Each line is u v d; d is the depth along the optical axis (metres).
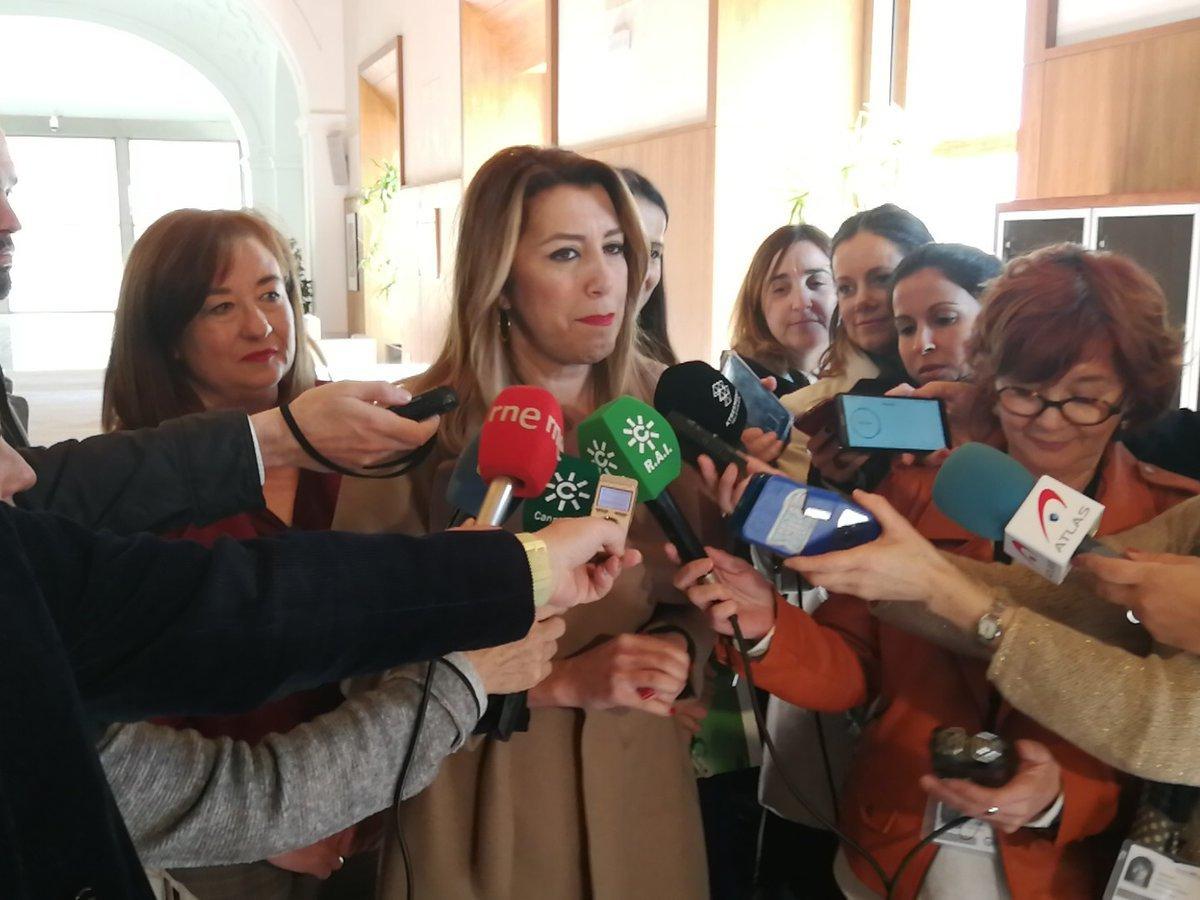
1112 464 1.21
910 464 1.34
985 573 1.19
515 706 1.18
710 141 3.33
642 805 1.33
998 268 1.57
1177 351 1.18
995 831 1.14
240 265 1.67
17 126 13.39
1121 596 1.00
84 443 1.07
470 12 6.54
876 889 1.23
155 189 14.05
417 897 1.24
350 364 8.50
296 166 11.79
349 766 1.01
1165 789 1.08
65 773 0.63
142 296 1.65
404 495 1.32
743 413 1.26
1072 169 2.23
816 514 1.08
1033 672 1.03
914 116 2.99
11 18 12.03
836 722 1.58
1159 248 1.62
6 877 0.60
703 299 3.41
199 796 0.96
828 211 2.79
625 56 4.08
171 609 0.70
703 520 1.38
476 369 1.31
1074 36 2.27
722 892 1.78
